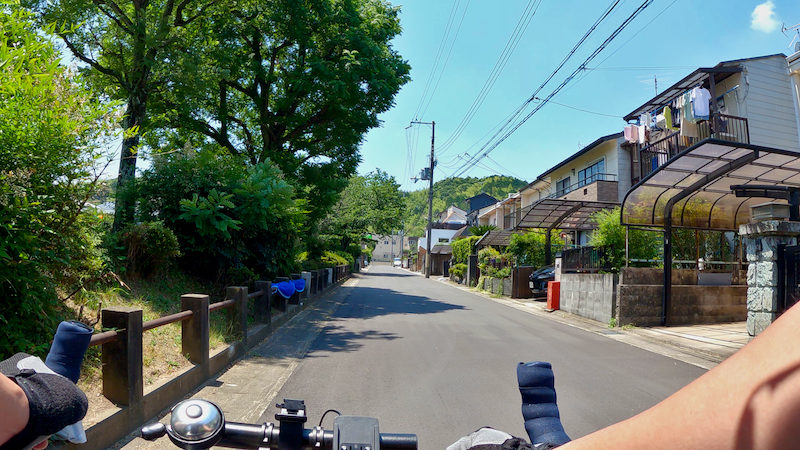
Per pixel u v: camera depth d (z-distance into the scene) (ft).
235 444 3.97
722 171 32.19
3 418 2.80
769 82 48.47
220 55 48.03
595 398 17.93
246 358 22.74
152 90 35.55
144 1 34.06
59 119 12.58
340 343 27.22
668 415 1.65
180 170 29.50
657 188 35.40
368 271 184.55
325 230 99.81
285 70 55.21
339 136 56.29
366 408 16.10
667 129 54.95
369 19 55.62
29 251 12.38
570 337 31.63
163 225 27.96
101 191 15.26
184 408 3.49
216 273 31.09
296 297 40.06
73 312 16.26
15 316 12.30
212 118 54.39
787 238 27.25
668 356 25.94
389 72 54.03
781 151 29.09
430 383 19.30
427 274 139.33
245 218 30.14
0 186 11.81
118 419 12.16
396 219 163.22
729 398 1.49
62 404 3.11
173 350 18.28
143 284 24.73
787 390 1.33
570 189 85.51
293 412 3.85
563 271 47.47
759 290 28.02
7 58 11.34
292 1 47.62
